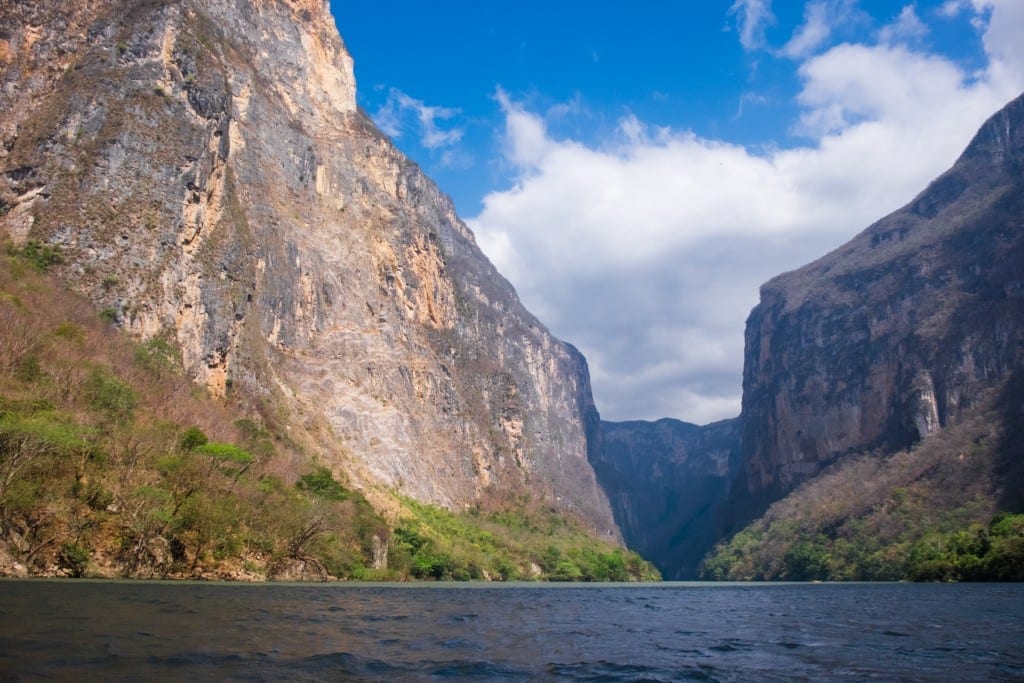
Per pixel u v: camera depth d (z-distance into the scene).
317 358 161.75
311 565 90.62
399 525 128.50
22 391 73.38
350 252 183.62
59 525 61.00
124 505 67.00
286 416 137.00
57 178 120.44
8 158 126.44
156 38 139.62
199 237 131.00
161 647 24.72
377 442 158.00
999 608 61.41
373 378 170.25
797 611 59.25
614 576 194.75
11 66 135.62
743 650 31.50
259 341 143.25
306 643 28.12
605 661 27.19
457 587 101.38
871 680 23.58
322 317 168.25
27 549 57.75
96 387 82.06
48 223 115.81
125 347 103.62
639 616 52.50
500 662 25.91
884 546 188.62
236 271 135.25
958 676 24.45
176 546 71.19
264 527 85.12
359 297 180.00
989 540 136.00
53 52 139.25
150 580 63.97
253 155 165.62
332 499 109.19
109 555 63.62
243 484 87.75
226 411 119.06
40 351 83.75
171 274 121.56
